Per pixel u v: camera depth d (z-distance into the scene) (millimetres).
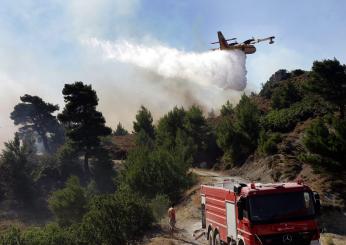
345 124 36031
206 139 75875
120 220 29797
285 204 15742
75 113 71438
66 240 31578
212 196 21375
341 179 36156
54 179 72125
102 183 67000
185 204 43438
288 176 43781
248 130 64688
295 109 65562
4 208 64688
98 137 74500
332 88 56094
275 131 64000
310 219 15727
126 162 52594
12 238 32094
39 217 63562
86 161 72000
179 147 58781
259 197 15750
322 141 36031
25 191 66875
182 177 47000
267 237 15367
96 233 29750
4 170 69938
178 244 26109
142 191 45344
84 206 46500
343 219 32094
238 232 16969
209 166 71562
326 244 24250
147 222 31281
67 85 71750
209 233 22031
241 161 63438
